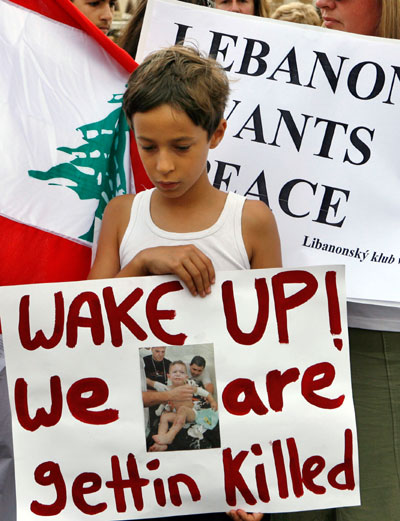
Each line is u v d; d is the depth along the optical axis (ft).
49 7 7.20
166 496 5.95
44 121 7.10
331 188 7.32
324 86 7.38
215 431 5.91
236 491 5.93
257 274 5.90
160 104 5.50
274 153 7.37
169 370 5.92
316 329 5.92
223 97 5.89
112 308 5.93
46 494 5.95
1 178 6.98
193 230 6.15
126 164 7.28
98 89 7.23
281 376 5.92
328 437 5.91
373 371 7.63
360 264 7.27
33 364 5.95
